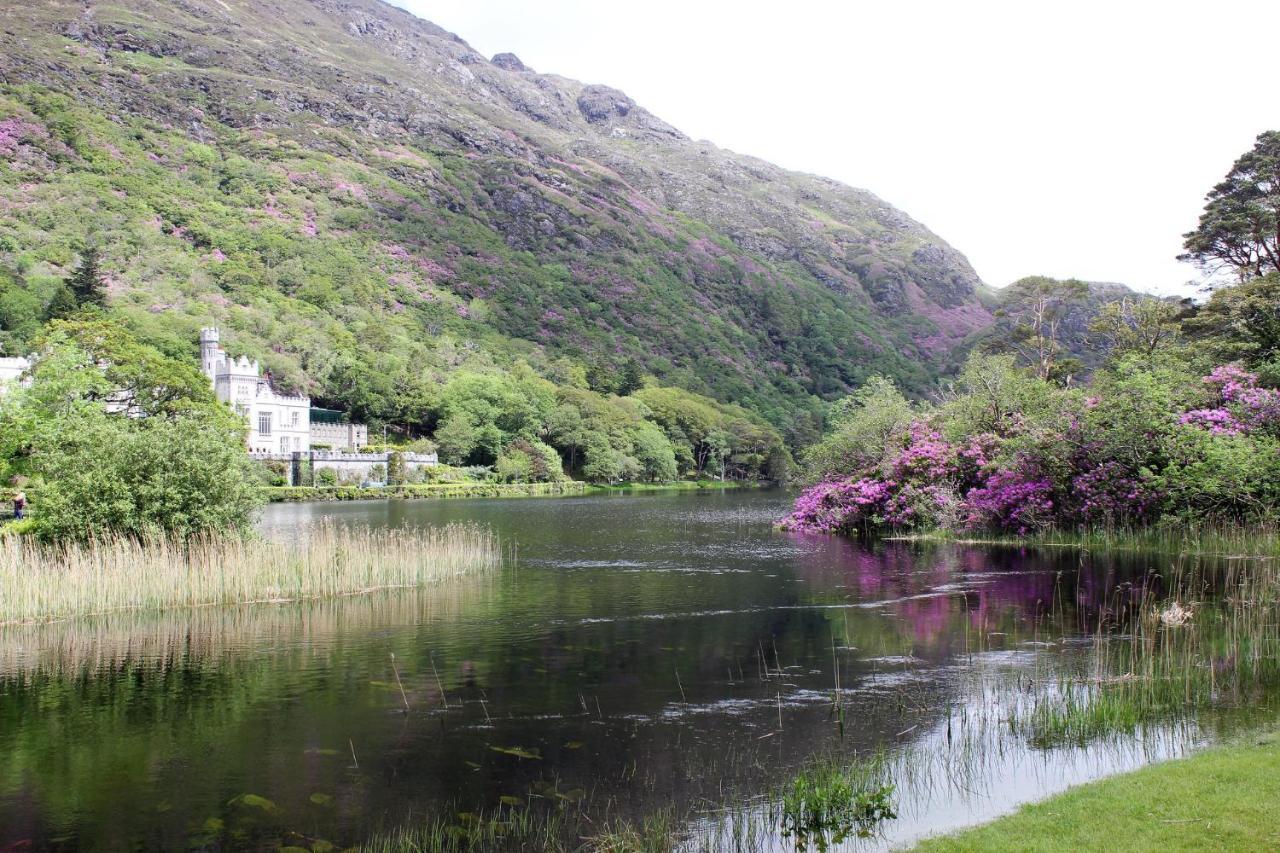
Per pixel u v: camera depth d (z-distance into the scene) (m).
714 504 80.31
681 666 16.36
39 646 18.36
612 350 195.38
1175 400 32.12
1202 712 12.23
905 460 40.12
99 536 25.09
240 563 23.98
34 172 153.25
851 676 15.34
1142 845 7.84
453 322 175.12
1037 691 13.91
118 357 58.41
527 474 120.06
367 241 192.50
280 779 10.90
